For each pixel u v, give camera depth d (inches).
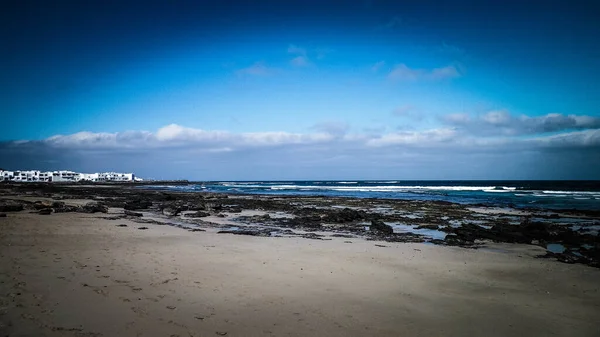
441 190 3043.8
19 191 2166.6
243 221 907.4
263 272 377.1
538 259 498.3
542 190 2844.5
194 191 2854.3
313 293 314.7
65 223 703.7
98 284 310.0
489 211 1189.1
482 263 463.5
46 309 247.1
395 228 826.8
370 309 281.9
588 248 593.9
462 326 256.4
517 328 257.1
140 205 1206.3
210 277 350.6
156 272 359.9
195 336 219.5
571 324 268.2
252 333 228.7
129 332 219.1
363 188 3705.7
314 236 673.6
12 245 458.9
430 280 373.4
